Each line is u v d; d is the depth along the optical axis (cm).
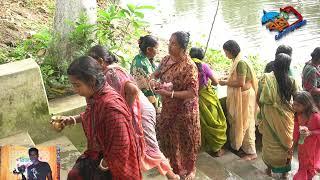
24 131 412
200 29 927
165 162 376
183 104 390
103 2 935
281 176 490
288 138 460
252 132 514
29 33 629
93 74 241
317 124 424
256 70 648
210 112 485
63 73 497
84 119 258
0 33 608
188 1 1202
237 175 455
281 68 442
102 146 250
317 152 435
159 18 1014
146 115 362
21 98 401
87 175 267
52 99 467
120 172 250
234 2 1161
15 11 719
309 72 474
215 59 690
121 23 795
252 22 964
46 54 529
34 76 402
